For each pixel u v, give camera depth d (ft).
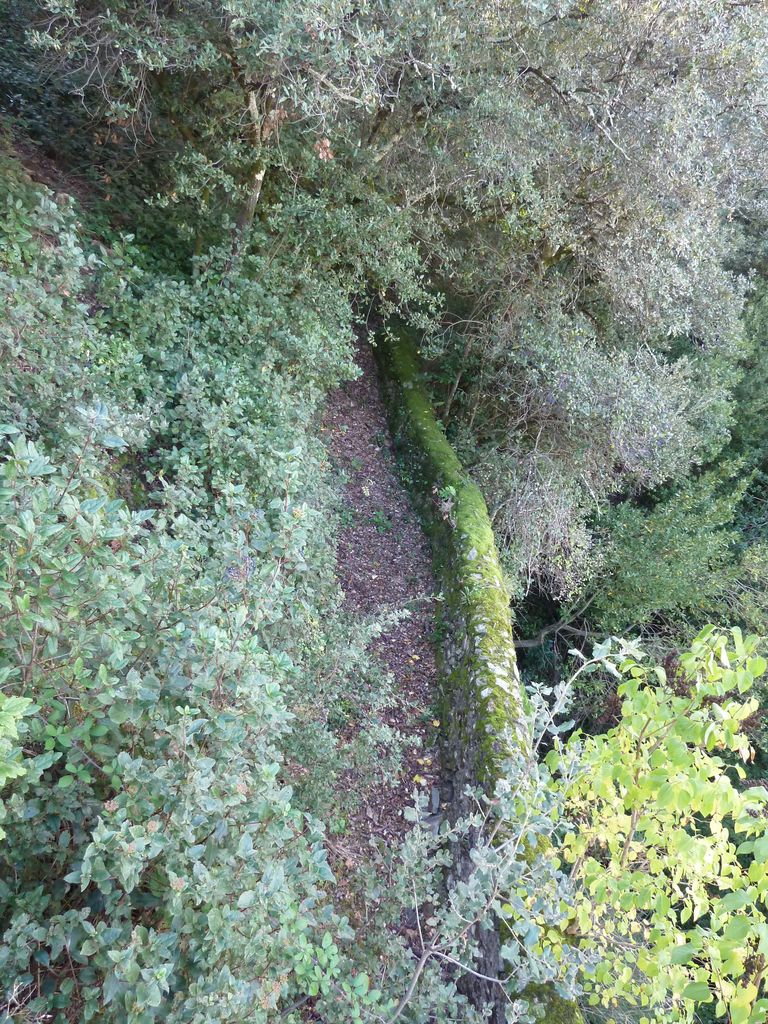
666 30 21.06
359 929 11.39
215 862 7.01
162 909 6.95
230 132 21.26
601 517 35.42
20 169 18.25
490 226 29.17
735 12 21.18
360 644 14.69
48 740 6.52
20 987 5.92
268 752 7.98
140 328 17.43
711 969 8.23
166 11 18.34
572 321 29.17
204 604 8.65
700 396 32.30
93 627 7.24
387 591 22.03
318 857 7.95
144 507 15.20
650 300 26.73
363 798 15.07
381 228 23.12
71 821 7.27
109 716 6.61
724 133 23.30
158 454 16.35
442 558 22.97
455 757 16.52
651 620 35.29
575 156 23.86
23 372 12.34
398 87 19.66
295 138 22.57
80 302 17.35
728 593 35.17
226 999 6.12
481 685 16.99
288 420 18.26
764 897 7.23
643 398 26.20
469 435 30.42
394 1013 9.50
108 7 17.70
